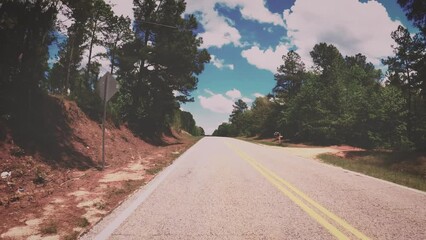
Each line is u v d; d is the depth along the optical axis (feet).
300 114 155.94
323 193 24.35
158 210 18.97
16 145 31.76
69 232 15.14
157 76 100.89
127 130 79.56
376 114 127.44
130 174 32.63
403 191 25.55
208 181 29.19
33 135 36.14
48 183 25.59
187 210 19.04
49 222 16.40
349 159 59.88
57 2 42.86
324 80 173.58
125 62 93.04
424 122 126.00
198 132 456.86
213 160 47.73
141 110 97.71
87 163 37.45
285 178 31.42
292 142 156.66
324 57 179.22
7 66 37.32
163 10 98.37
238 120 380.58
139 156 51.80
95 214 18.17
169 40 99.14
